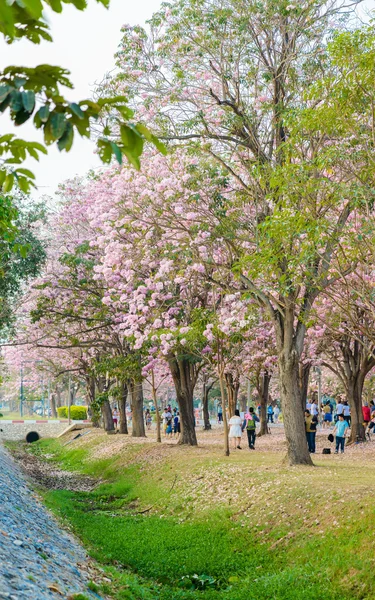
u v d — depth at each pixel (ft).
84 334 132.16
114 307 99.91
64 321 119.34
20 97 10.20
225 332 79.25
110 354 127.95
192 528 59.67
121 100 11.15
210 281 78.69
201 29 67.51
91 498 84.38
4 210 40.29
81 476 106.32
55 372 184.44
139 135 11.39
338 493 54.90
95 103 11.04
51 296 108.88
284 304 71.51
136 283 84.94
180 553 53.42
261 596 42.45
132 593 42.52
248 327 82.12
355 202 43.62
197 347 92.68
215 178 69.36
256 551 51.72
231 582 47.67
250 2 66.33
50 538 49.96
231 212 72.69
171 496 73.05
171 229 75.56
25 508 59.06
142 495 78.79
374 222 44.21
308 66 67.21
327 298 76.84
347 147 47.75
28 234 102.22
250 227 73.15
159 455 96.37
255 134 70.13
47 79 10.53
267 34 69.36
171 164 73.56
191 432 106.32
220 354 90.22
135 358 103.19
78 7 10.55
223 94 70.95
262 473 68.90
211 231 70.69
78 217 108.58
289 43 68.23
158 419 113.29
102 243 81.61
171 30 67.56
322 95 51.08
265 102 69.77
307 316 60.54
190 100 70.49
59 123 10.50
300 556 48.01
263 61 69.92
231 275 77.97
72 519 65.00
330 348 127.54
